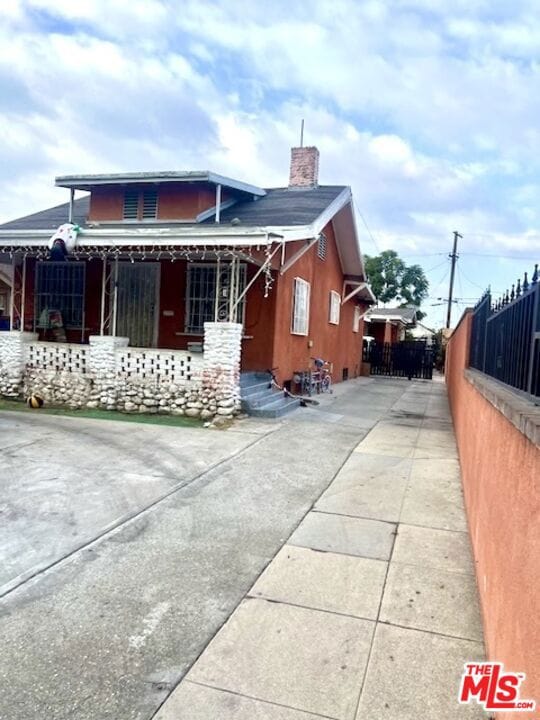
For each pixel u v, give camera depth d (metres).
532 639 1.93
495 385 4.25
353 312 21.48
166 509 5.09
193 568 3.89
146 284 12.50
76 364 10.74
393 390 17.45
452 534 4.63
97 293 12.95
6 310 16.77
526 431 2.24
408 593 3.58
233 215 12.42
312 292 14.60
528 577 2.08
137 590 3.56
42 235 10.44
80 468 6.36
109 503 5.22
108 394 10.41
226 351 9.62
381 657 2.88
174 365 10.00
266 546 4.30
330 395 14.58
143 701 2.52
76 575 3.75
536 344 2.93
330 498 5.53
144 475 6.15
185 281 12.21
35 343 11.03
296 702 2.53
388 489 5.88
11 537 4.38
